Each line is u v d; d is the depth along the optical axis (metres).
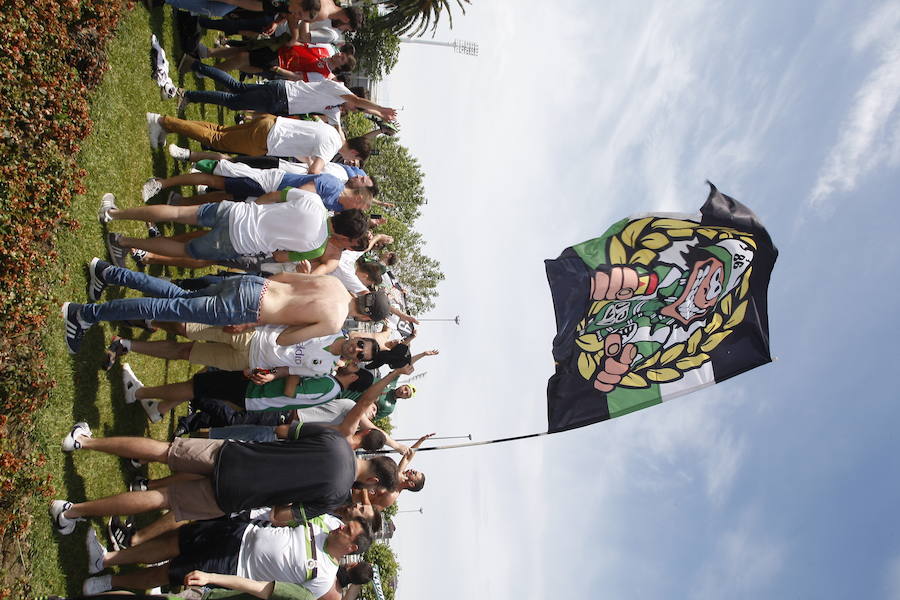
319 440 4.42
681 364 6.33
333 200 5.64
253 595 4.31
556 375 6.13
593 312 6.25
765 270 6.59
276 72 7.70
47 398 4.29
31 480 4.07
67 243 4.71
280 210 4.88
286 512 4.71
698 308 6.45
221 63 7.94
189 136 6.32
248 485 4.21
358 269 6.57
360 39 20.44
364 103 6.68
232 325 4.59
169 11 6.86
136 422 5.51
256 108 6.75
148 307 4.47
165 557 4.70
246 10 6.87
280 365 4.88
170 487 4.34
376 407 6.20
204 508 4.33
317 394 5.21
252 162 6.55
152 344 5.07
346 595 7.50
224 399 5.22
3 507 3.89
